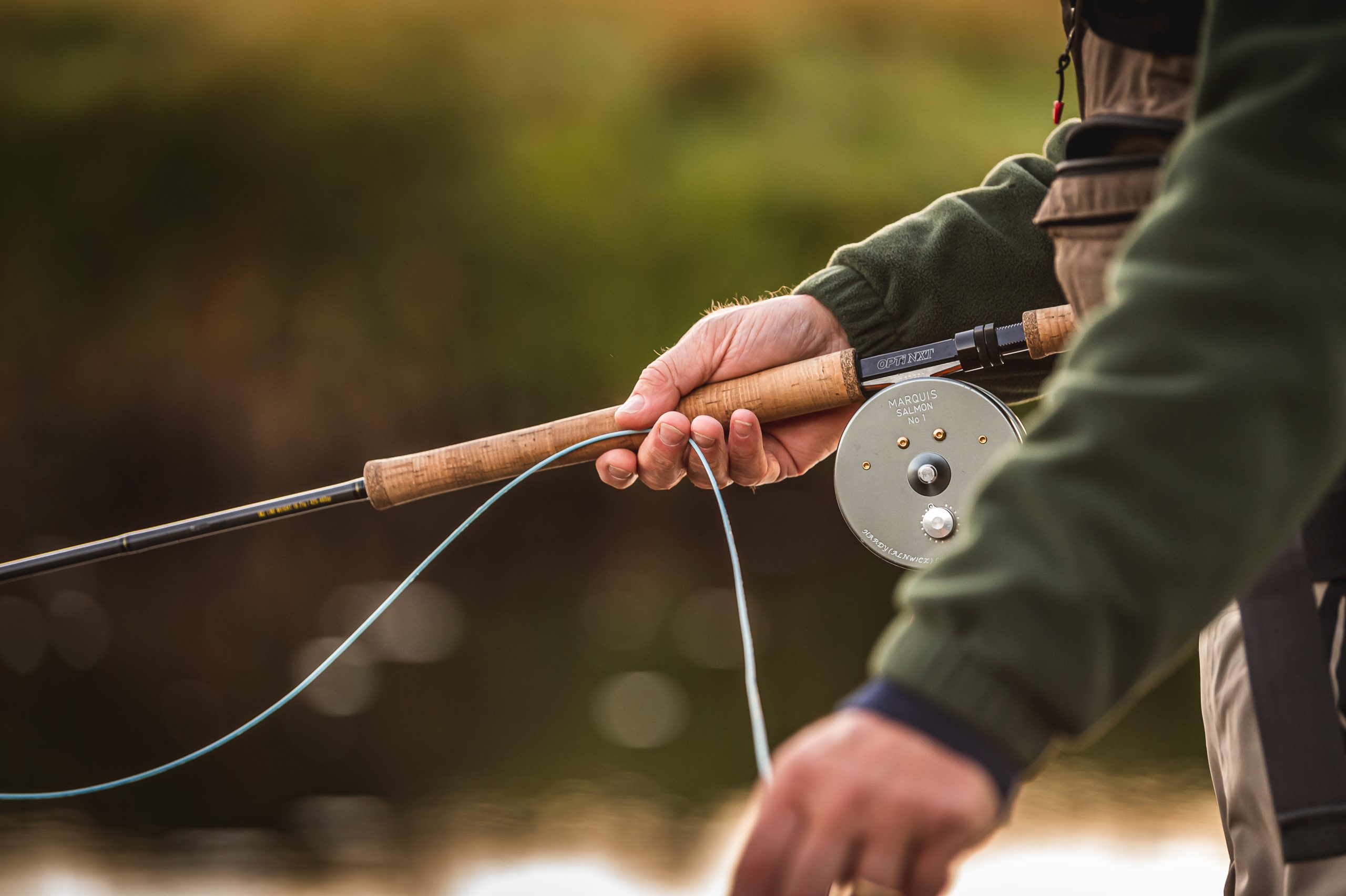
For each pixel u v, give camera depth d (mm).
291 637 13492
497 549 18562
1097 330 1070
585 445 2889
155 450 20812
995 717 1003
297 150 21719
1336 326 1020
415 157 22125
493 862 6883
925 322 2770
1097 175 1687
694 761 9016
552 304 22000
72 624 14062
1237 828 1847
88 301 20797
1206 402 1000
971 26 25125
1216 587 1007
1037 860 6707
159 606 15234
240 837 7320
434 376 21656
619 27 23859
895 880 1016
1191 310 1026
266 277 21312
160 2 22391
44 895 6383
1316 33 1093
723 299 22078
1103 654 998
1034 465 1039
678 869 6820
